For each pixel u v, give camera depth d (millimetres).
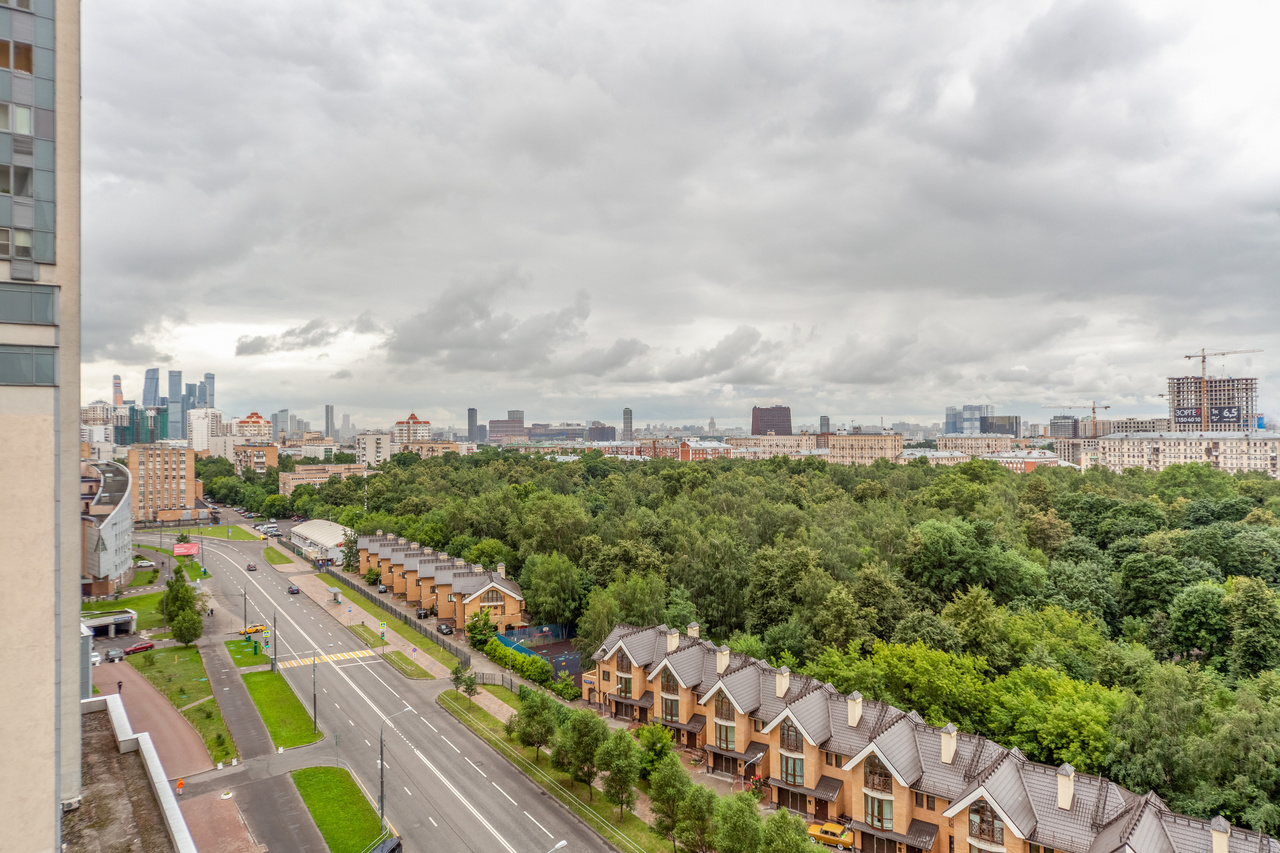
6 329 40625
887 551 122625
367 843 60125
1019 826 50656
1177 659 94750
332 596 150375
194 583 159000
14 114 42188
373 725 84750
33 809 40688
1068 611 95812
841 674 74562
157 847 45094
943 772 57562
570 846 60344
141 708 89188
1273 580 114750
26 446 40938
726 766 72750
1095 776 54750
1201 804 53469
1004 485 186750
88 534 148250
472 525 163875
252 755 76438
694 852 56281
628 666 85250
